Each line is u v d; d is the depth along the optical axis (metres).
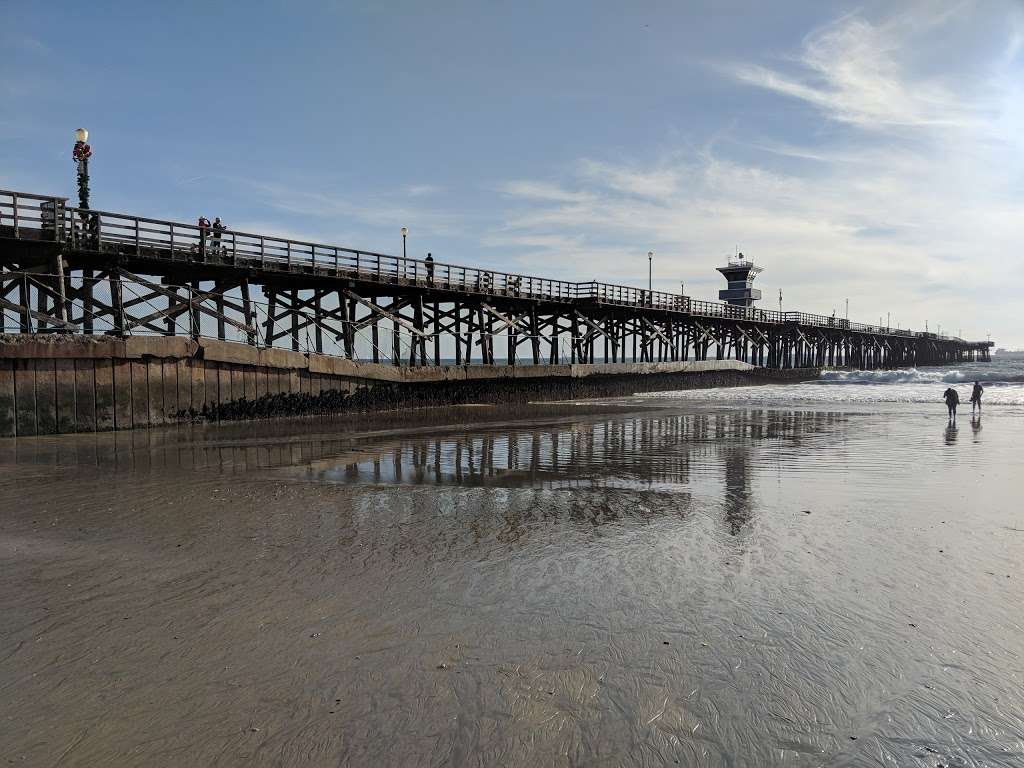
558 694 3.87
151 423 20.25
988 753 3.37
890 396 39.16
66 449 15.27
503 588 5.63
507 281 36.16
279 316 25.75
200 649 4.45
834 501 9.45
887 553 6.75
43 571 6.06
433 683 3.98
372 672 4.12
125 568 6.15
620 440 17.56
